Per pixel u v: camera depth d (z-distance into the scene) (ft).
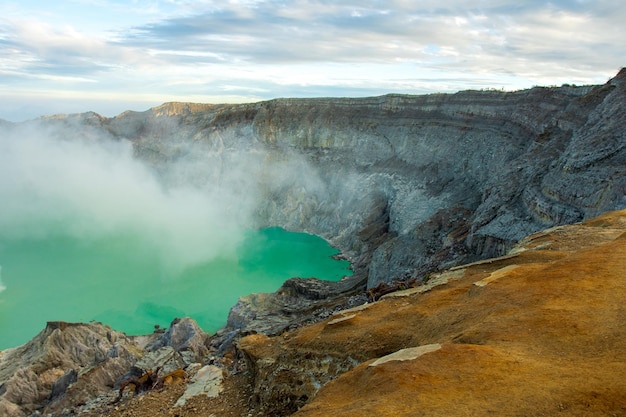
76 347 182.80
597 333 55.11
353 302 176.14
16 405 151.43
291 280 244.63
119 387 138.51
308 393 82.17
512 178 202.28
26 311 256.11
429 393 48.57
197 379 107.55
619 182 135.85
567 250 100.07
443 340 66.28
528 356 53.31
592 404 42.04
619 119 164.14
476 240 179.83
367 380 56.59
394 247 236.63
